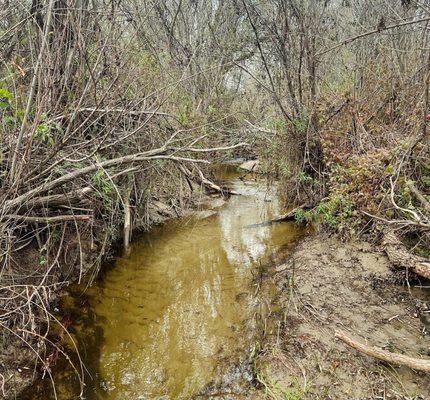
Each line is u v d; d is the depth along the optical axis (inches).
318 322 160.2
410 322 156.1
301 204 291.0
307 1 289.1
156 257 227.3
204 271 213.2
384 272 184.9
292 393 127.9
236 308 179.2
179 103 306.8
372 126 253.9
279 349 148.9
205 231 266.5
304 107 280.7
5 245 156.6
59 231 186.4
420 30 259.9
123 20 194.9
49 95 159.9
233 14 439.5
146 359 149.3
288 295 181.6
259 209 309.3
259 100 447.2
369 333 151.4
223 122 415.8
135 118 218.4
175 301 185.3
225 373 141.5
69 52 170.9
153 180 259.0
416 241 194.9
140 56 235.8
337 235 224.8
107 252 220.8
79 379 138.4
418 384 127.6
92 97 190.5
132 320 171.0
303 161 277.4
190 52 394.6
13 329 144.2
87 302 180.1
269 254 229.1
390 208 199.3
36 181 161.9
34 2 174.7
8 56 171.8
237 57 464.8
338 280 185.8
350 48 304.0
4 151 157.5
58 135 170.6
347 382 131.0
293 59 290.4
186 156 279.9
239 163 444.8
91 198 184.9
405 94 247.4
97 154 173.9
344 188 229.6
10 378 132.8
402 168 209.0
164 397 132.3
